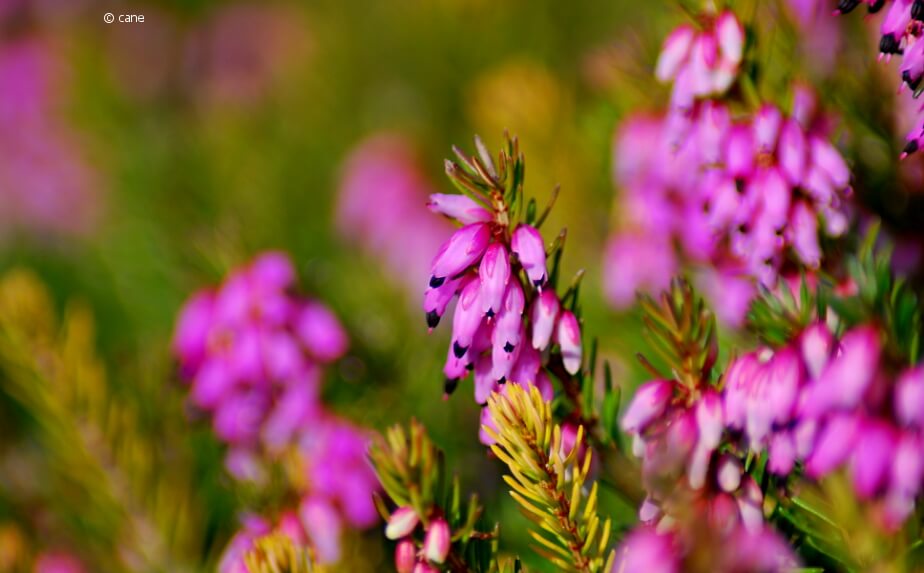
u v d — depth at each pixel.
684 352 0.27
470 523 0.27
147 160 0.41
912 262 0.29
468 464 0.31
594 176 0.34
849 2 0.27
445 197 0.27
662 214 0.31
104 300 0.40
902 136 0.29
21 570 0.31
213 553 0.31
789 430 0.26
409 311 0.33
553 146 0.34
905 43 0.27
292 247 0.39
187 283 0.36
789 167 0.27
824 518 0.27
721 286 0.29
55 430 0.32
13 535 0.31
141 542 0.32
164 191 0.40
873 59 0.30
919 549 0.26
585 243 0.34
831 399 0.26
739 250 0.28
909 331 0.26
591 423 0.28
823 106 0.29
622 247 0.31
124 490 0.32
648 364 0.27
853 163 0.28
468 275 0.27
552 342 0.27
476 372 0.27
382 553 0.29
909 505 0.26
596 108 0.34
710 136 0.28
